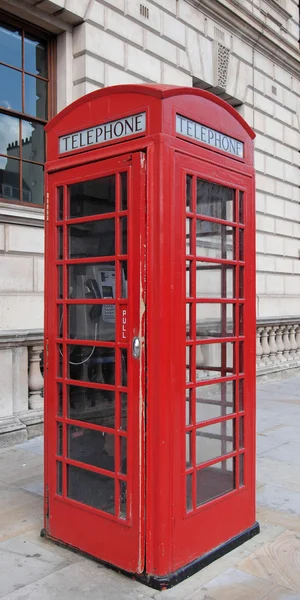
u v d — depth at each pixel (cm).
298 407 791
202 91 312
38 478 475
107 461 315
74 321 335
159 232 285
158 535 288
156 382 287
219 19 1033
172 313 289
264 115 1200
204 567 312
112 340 312
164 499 288
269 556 327
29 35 730
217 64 1032
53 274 343
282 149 1266
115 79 795
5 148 696
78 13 730
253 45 1146
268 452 560
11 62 705
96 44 761
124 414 304
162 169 284
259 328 1038
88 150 321
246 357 351
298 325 1179
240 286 350
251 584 294
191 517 305
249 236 355
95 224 320
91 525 319
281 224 1262
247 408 353
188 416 311
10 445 573
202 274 321
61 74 748
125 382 303
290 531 364
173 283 290
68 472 337
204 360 324
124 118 301
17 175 711
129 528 297
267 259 1212
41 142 743
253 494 359
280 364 1090
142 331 290
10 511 400
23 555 328
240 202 349
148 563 291
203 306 322
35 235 709
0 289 667
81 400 329
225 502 332
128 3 817
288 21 1249
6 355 581
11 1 669
